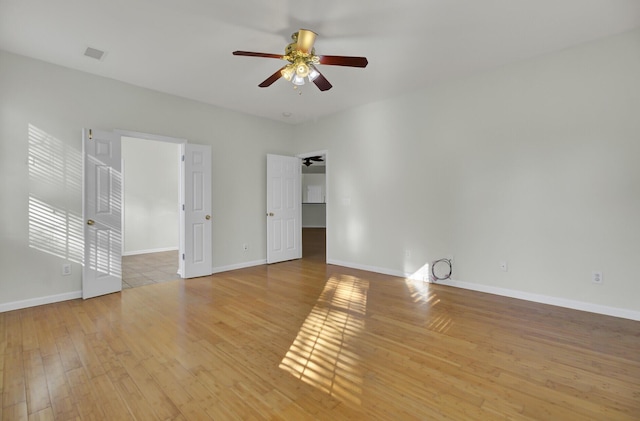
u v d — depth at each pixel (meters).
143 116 4.00
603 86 2.90
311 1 2.31
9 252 3.12
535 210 3.30
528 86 3.30
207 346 2.37
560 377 1.94
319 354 2.25
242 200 5.11
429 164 4.10
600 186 2.94
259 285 4.05
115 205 3.72
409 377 1.95
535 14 2.50
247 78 3.74
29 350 2.30
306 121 5.63
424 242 4.18
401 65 3.43
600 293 2.96
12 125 3.13
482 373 1.99
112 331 2.64
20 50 3.06
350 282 4.17
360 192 4.88
